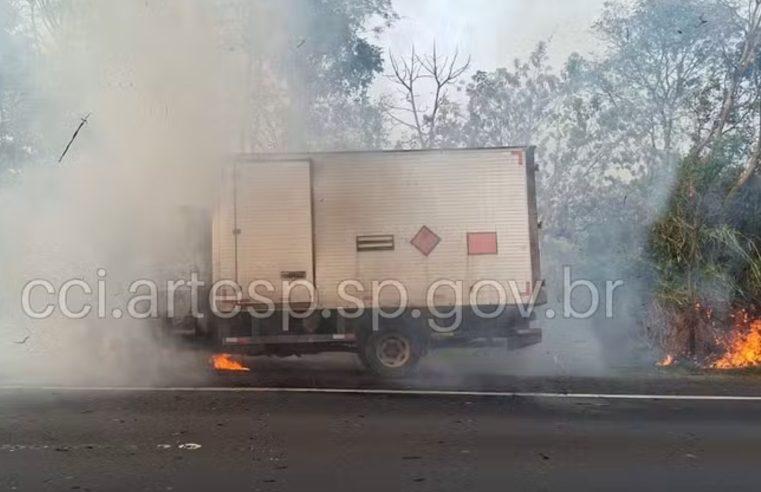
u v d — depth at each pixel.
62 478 4.30
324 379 7.54
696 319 9.12
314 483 4.23
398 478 4.31
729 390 6.91
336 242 7.93
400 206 7.96
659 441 5.09
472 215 7.97
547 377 7.71
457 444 5.00
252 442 5.03
